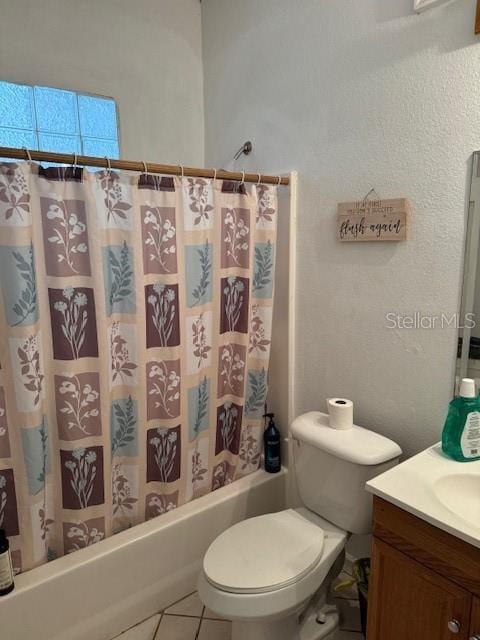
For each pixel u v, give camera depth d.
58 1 1.89
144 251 1.61
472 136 1.31
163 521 1.77
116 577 1.63
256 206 1.88
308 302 1.92
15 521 1.48
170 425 1.77
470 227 1.34
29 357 1.39
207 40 2.30
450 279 1.41
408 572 1.10
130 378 1.65
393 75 1.48
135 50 2.12
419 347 1.53
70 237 1.46
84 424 1.57
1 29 1.79
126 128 2.15
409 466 1.23
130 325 1.61
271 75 1.95
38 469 1.47
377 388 1.68
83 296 1.50
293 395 2.06
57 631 1.52
